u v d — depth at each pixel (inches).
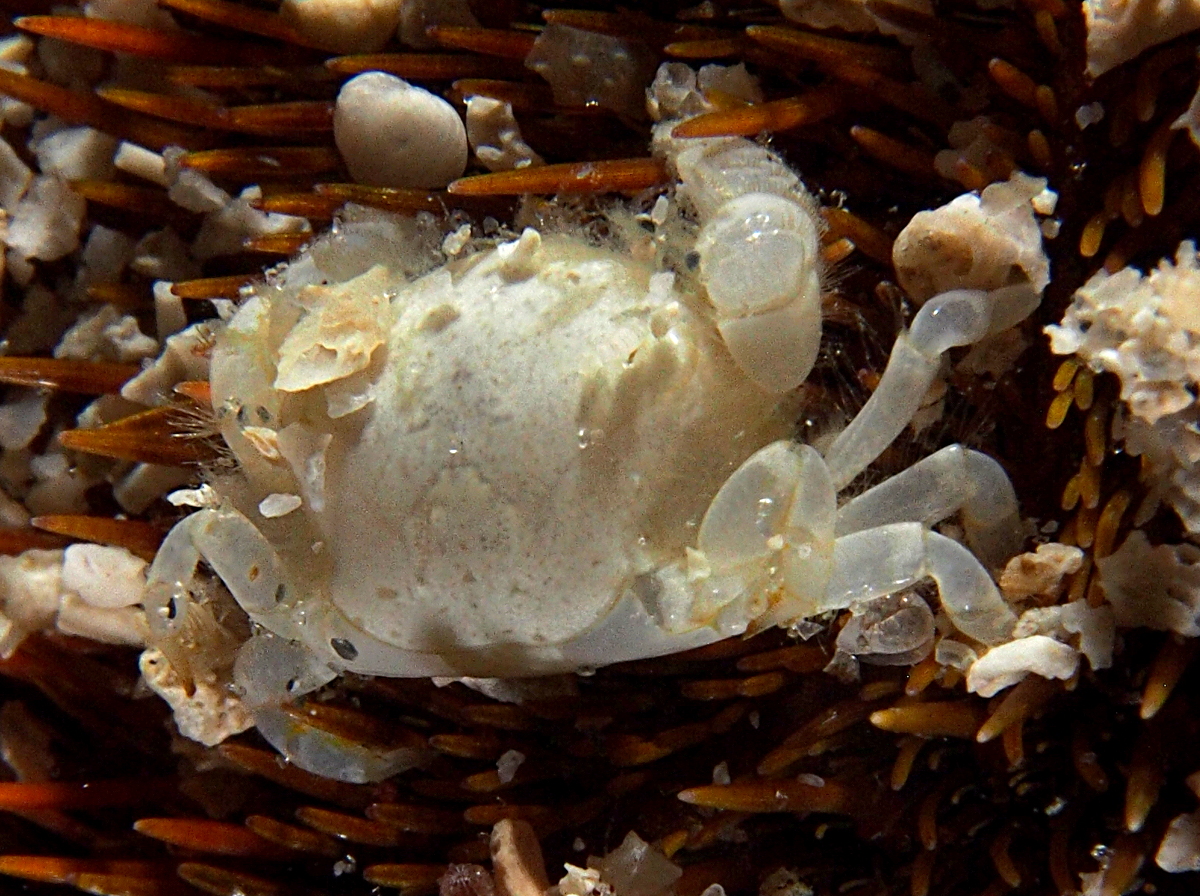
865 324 2.0
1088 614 2.0
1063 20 2.0
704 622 2.0
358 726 2.1
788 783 2.0
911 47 2.0
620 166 2.0
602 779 2.1
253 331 2.0
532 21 2.1
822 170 2.1
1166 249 2.0
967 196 2.0
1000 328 2.0
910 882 2.1
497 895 2.1
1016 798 2.0
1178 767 2.0
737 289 2.0
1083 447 2.0
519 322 2.0
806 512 2.0
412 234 2.1
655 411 2.0
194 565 2.1
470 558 2.0
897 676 2.0
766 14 2.1
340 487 2.0
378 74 2.1
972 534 2.0
